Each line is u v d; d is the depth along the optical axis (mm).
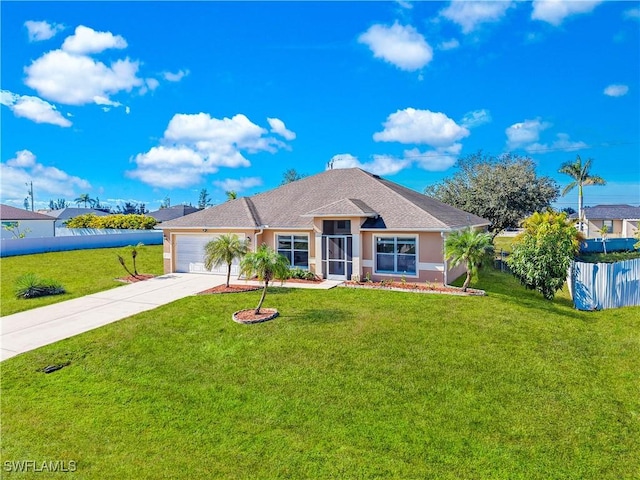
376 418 7359
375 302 15664
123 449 6539
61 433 7020
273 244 22578
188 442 6711
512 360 9969
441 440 6648
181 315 14312
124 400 8242
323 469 5949
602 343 11414
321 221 20734
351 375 9195
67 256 32125
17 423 7352
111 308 15781
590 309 15734
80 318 14422
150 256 33438
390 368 9531
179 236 24781
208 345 11305
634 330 12773
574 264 16469
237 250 18516
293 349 10828
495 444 6543
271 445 6582
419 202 23031
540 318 13672
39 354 10812
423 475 5793
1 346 11570
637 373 9344
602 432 6922
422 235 18906
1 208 46219
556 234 18422
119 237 41750
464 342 11180
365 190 23422
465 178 37719
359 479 5711
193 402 8109
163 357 10539
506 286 20000
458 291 17344
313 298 16500
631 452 6367
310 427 7105
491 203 34875
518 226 36656
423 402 7934
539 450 6398
